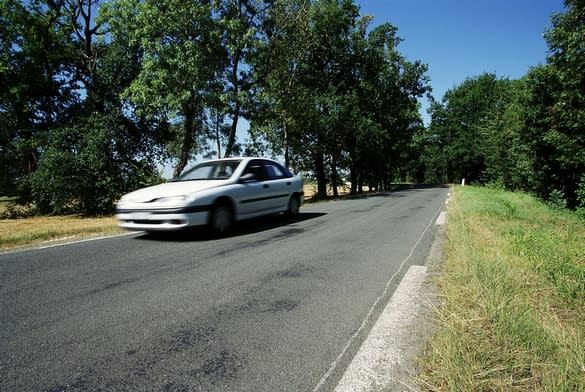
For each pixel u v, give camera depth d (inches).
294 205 370.0
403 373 84.7
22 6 707.4
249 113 773.9
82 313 123.7
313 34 858.8
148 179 669.3
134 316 120.7
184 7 615.8
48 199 641.0
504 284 126.9
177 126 786.8
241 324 113.7
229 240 251.9
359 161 1353.3
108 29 752.3
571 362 77.9
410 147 1814.7
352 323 113.3
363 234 269.9
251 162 321.1
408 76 1309.1
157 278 163.0
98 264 188.9
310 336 105.0
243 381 83.1
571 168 603.8
